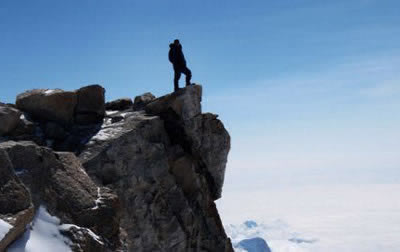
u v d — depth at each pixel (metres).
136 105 21.70
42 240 10.08
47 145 16.42
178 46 21.11
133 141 17.11
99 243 10.93
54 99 17.55
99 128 17.75
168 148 19.39
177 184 19.25
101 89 18.77
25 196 9.96
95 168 15.43
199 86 20.89
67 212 11.29
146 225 16.36
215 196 22.53
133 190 16.31
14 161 11.20
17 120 15.99
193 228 18.89
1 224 9.03
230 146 22.83
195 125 20.30
